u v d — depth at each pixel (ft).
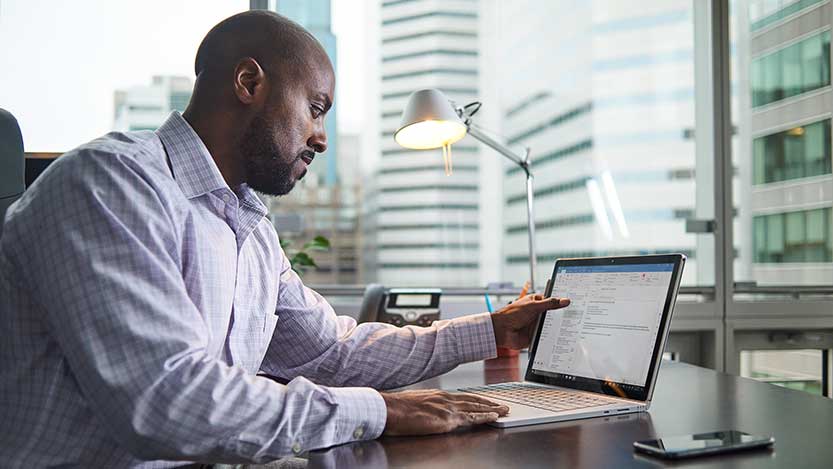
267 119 3.43
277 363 4.26
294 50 3.48
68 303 2.66
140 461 3.00
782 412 3.34
